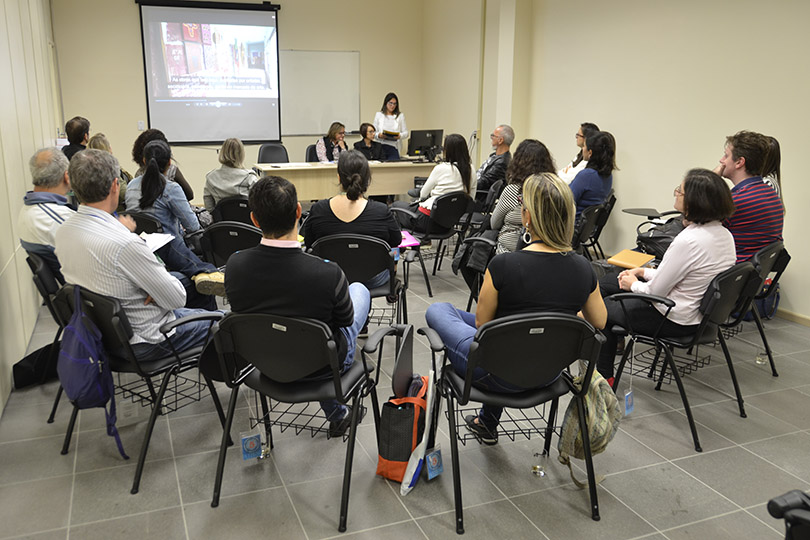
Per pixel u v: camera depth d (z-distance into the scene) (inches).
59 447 90.0
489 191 179.2
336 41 326.0
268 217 67.9
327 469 85.3
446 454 89.7
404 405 81.7
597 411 78.3
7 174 123.0
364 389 78.7
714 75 167.5
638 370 119.7
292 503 78.0
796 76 146.0
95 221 80.7
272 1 312.3
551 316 68.1
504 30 245.9
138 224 124.7
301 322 67.7
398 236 126.6
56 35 282.8
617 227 208.5
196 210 172.9
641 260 117.9
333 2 321.1
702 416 102.5
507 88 248.4
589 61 213.5
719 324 98.0
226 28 306.7
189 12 299.7
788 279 152.3
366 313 90.0
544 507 78.2
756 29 154.4
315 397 74.5
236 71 312.7
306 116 329.7
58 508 76.3
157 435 93.3
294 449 90.0
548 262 73.0
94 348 78.7
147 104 302.8
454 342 80.1
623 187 204.5
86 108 294.0
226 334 72.1
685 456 90.5
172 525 73.5
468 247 140.1
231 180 156.4
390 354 123.9
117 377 111.7
